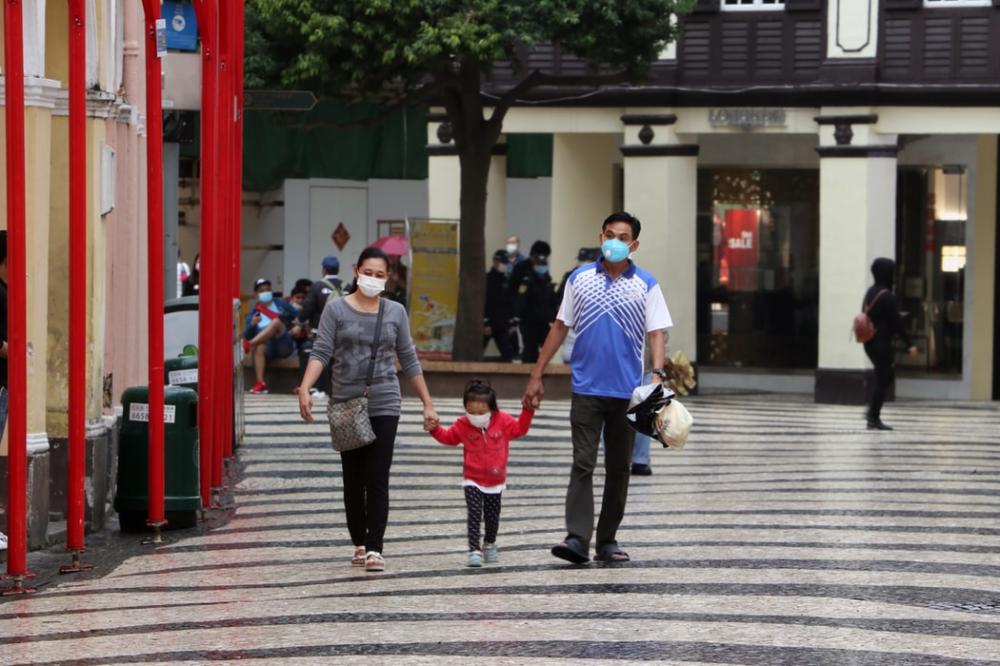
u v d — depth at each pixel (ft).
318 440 138.10
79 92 78.28
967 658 60.18
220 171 112.37
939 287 210.59
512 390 176.24
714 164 220.84
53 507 96.48
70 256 79.97
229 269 116.47
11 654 61.87
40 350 89.66
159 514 91.30
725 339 222.48
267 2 163.63
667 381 112.68
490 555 82.58
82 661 60.39
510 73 203.00
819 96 194.59
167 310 124.47
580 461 80.79
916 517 97.45
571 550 80.33
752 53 196.95
